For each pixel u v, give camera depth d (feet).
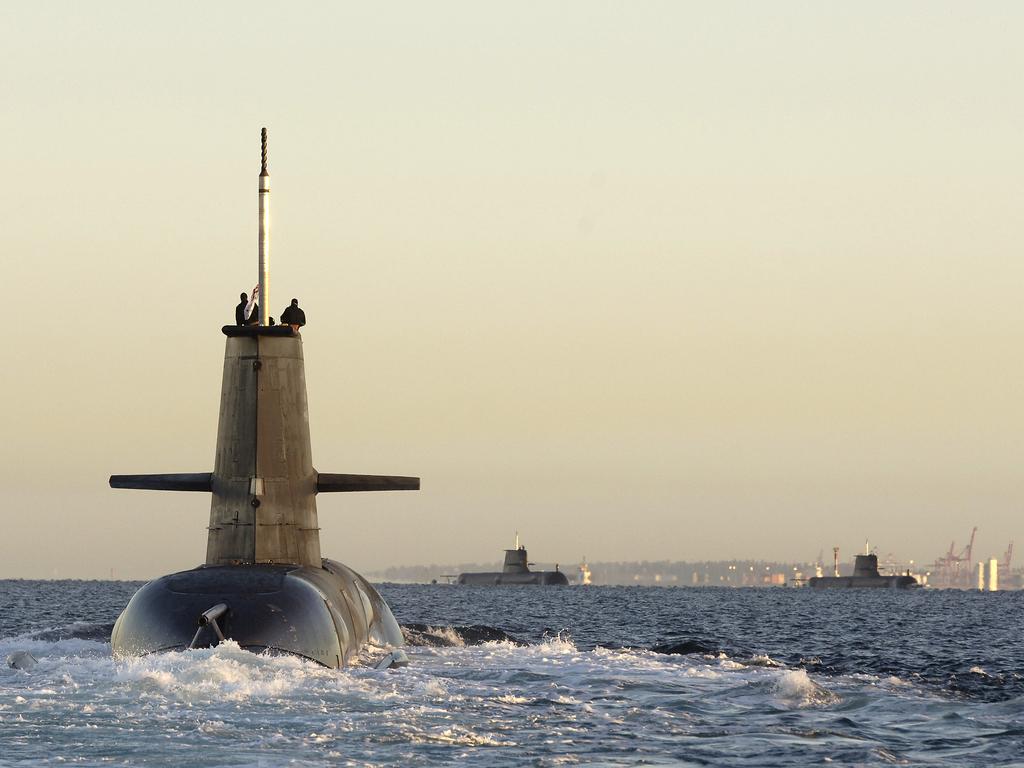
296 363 469.57
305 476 472.03
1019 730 342.64
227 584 428.15
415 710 342.85
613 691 399.03
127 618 427.74
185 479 467.93
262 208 479.41
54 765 274.16
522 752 299.79
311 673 383.04
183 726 312.29
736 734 330.34
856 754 307.78
